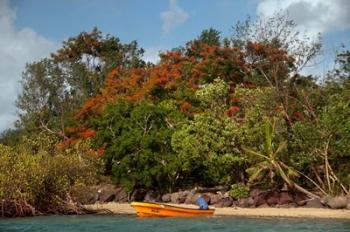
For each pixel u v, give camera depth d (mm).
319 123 41344
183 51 64062
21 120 67688
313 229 27281
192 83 54750
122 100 51281
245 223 30688
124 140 44938
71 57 72125
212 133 41500
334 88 46531
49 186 37375
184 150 42094
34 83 68625
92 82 70500
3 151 36344
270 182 41156
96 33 73062
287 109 45938
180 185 47750
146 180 44438
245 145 41656
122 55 71625
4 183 34625
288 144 41438
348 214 34750
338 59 48562
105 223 31406
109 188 47500
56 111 69125
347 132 38688
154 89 54812
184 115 47625
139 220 33000
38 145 41156
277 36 54500
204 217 34500
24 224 31141
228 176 43188
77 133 54969
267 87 46312
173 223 30953
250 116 42250
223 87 45812
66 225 30484
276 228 27906
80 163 39406
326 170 40156
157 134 45094
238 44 56344
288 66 52406
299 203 39625
